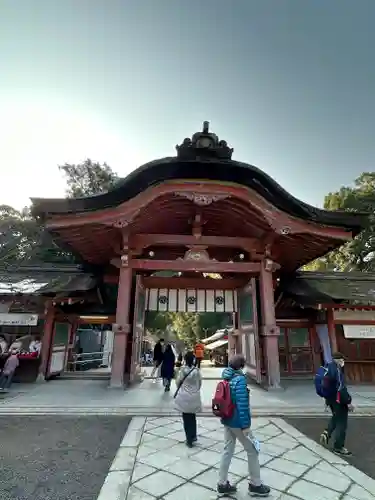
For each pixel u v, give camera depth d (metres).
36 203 8.52
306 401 7.16
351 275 14.38
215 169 9.01
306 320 12.09
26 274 12.46
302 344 11.92
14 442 4.48
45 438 4.65
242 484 3.22
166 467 3.62
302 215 9.48
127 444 4.36
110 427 5.20
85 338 18.86
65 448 4.26
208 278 11.60
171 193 8.88
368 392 8.80
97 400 7.01
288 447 4.34
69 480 3.35
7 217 22.31
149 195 8.71
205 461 3.80
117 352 8.83
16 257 20.50
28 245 21.08
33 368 10.13
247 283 10.52
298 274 13.61
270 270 9.95
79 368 15.99
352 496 3.00
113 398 7.25
